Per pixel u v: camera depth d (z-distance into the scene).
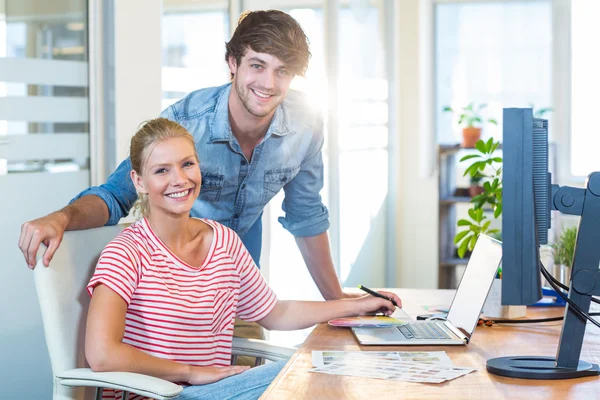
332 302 2.15
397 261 6.03
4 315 2.39
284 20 2.16
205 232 2.05
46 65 2.54
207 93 2.36
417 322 2.06
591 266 1.52
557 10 5.75
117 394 1.88
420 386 1.44
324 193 4.39
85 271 1.89
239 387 1.79
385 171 5.75
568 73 5.77
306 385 1.45
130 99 2.81
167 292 1.91
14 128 2.42
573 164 5.80
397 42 5.86
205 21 3.37
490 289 1.92
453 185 5.55
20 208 2.45
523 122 1.51
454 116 5.95
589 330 1.95
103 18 2.74
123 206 2.14
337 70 4.56
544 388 1.43
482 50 5.88
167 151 1.92
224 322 2.03
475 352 1.73
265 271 3.72
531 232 1.51
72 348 1.79
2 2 2.36
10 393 2.41
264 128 2.36
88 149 2.74
